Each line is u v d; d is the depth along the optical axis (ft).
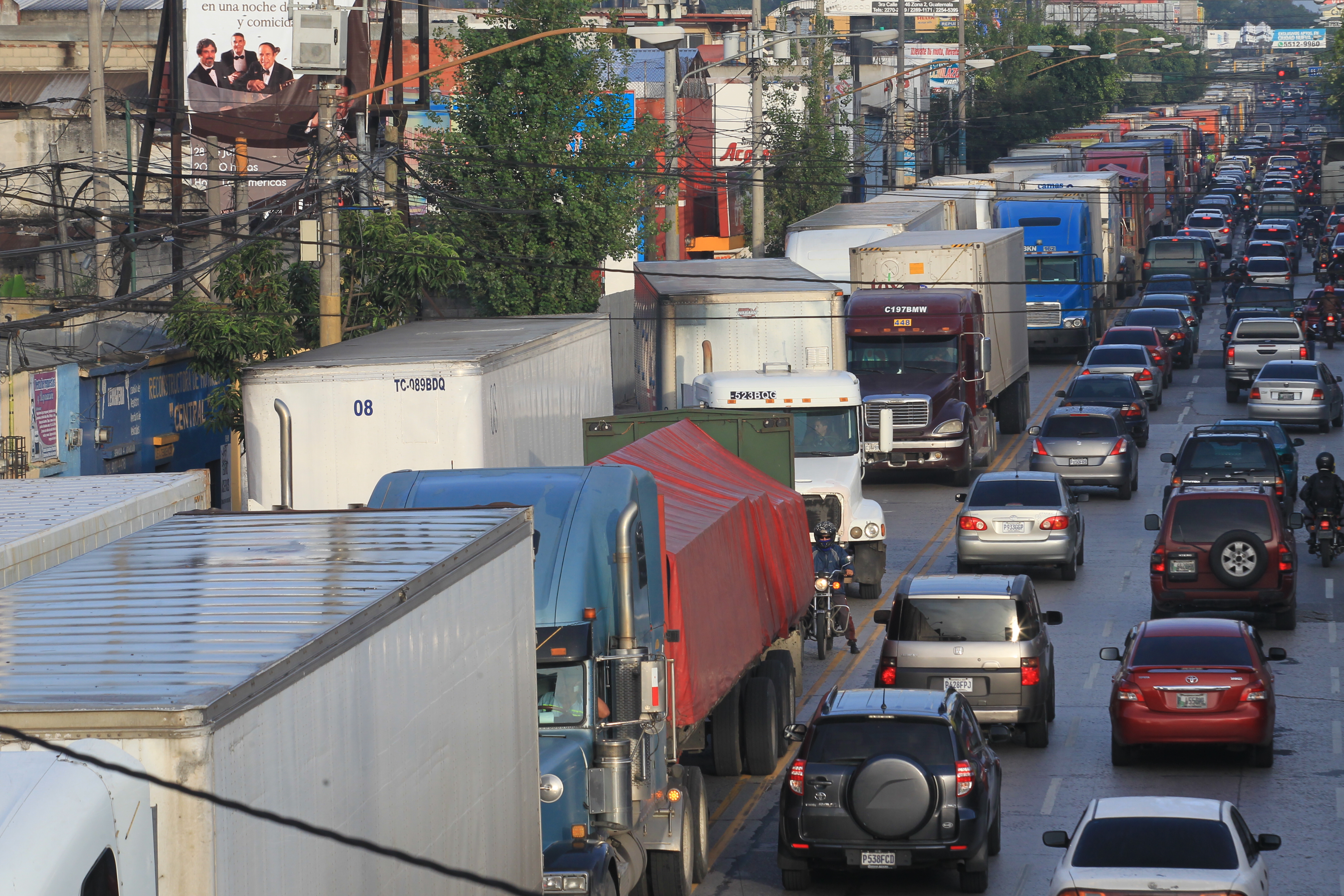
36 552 144.66
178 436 397.19
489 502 170.50
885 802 184.34
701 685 193.98
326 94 327.06
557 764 151.94
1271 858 197.88
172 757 78.64
